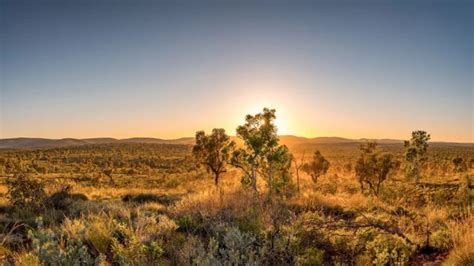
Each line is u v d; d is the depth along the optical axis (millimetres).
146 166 78000
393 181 32688
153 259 5207
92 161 97375
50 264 4125
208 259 4547
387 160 21859
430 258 5988
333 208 11945
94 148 161875
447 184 24172
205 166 24047
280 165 15039
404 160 34469
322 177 38438
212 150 23359
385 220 8648
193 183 28641
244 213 8695
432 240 6559
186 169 69250
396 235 6469
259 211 8609
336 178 37375
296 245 5855
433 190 17734
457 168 46062
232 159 15211
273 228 6531
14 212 11375
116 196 18078
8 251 5805
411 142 34125
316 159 29750
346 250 6145
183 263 5055
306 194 14195
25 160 93938
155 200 15930
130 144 187500
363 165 22250
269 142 14656
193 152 23641
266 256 5352
